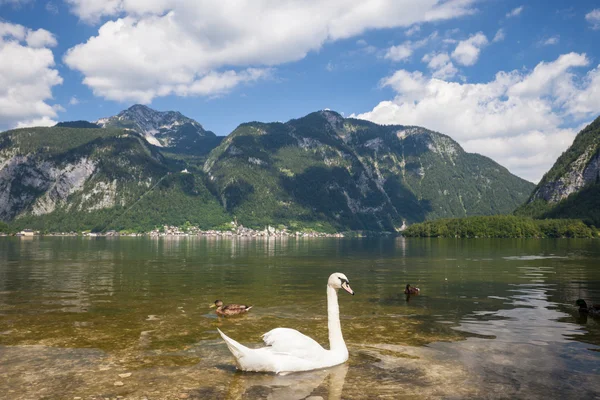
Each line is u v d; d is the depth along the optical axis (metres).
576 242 116.81
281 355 9.06
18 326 13.84
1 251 63.78
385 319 15.12
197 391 7.91
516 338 12.26
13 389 8.03
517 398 7.62
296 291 22.45
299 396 7.66
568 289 23.08
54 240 136.88
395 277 29.61
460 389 8.07
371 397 7.64
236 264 41.25
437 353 10.63
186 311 16.66
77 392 7.86
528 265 39.72
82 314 15.97
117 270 34.12
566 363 9.80
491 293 21.70
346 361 9.91
